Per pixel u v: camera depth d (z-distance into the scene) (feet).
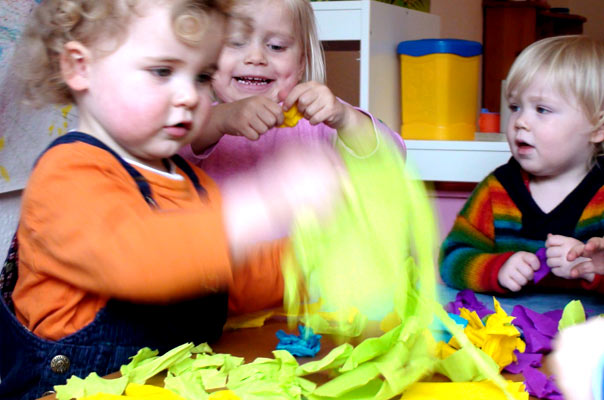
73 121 4.14
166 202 2.36
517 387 1.67
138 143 2.28
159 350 2.23
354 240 2.35
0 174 3.53
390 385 1.64
